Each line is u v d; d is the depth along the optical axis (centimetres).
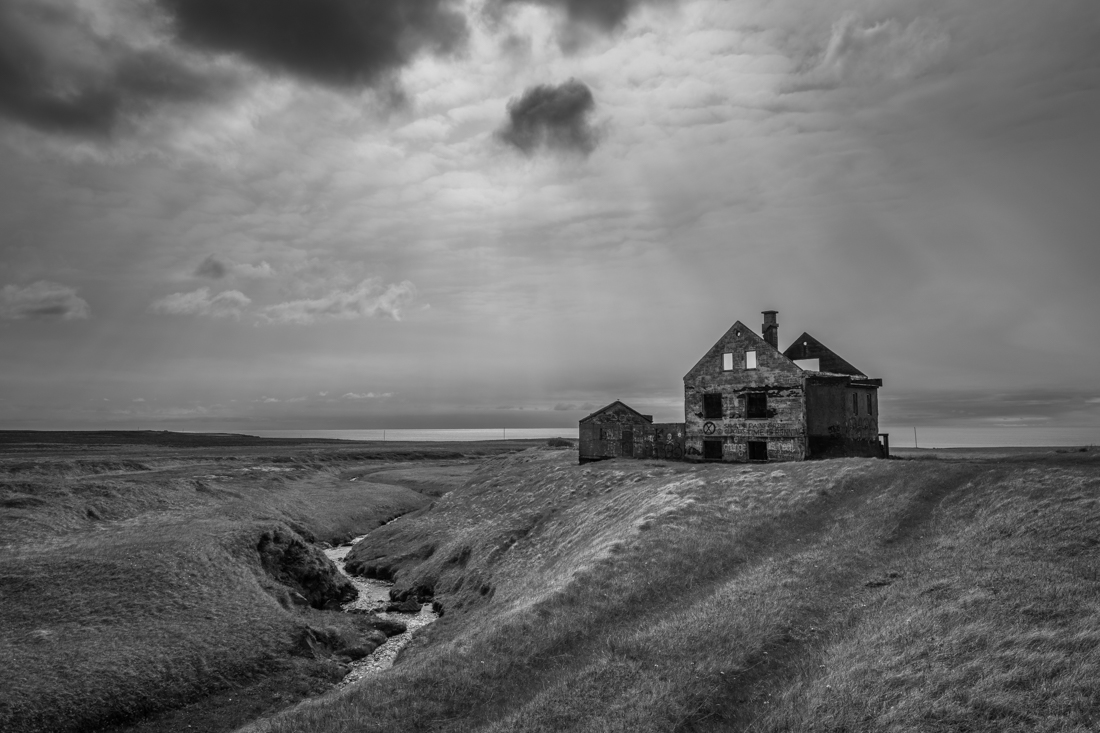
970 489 3453
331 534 7019
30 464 8081
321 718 2167
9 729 2438
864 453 6281
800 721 1794
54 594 3638
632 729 1892
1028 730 1541
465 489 7825
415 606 4481
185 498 7138
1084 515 2734
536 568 4188
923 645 2003
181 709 2792
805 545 3250
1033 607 2073
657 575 3067
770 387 5934
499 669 2431
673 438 6812
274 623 3628
